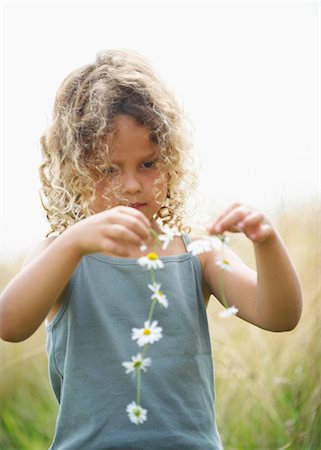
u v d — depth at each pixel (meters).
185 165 2.09
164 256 1.89
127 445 1.75
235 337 3.72
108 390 1.79
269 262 1.67
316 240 3.49
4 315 1.71
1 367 4.02
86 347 1.82
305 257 3.49
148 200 1.88
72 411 1.80
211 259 1.92
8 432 3.88
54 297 1.71
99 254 1.87
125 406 1.77
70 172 1.99
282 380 3.34
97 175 1.92
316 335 3.29
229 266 1.71
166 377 1.80
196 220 2.15
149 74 2.06
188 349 1.84
